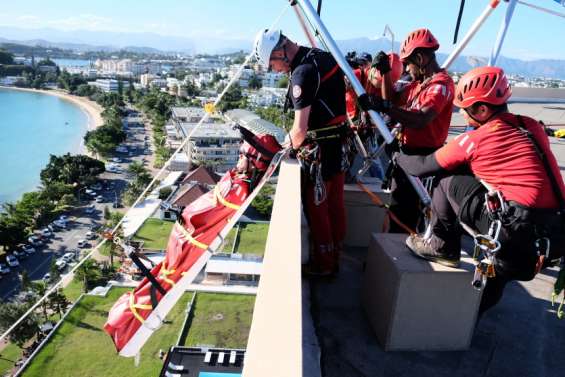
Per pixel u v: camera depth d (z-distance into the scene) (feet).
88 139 294.25
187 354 54.75
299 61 10.94
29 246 148.25
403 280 9.74
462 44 14.05
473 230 8.59
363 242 15.62
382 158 21.33
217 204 13.38
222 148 262.67
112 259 126.82
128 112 449.06
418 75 11.39
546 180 7.53
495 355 10.48
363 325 11.30
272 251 6.90
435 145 11.82
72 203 190.70
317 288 12.69
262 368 4.63
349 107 15.56
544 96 55.93
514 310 12.39
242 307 85.25
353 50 16.05
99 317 87.66
